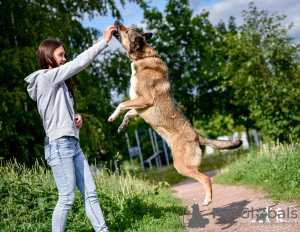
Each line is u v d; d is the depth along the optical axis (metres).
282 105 9.55
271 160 6.85
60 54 3.15
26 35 12.01
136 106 4.38
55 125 2.94
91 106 14.55
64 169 2.92
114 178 6.38
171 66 19.50
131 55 4.82
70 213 4.19
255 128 20.16
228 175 8.27
